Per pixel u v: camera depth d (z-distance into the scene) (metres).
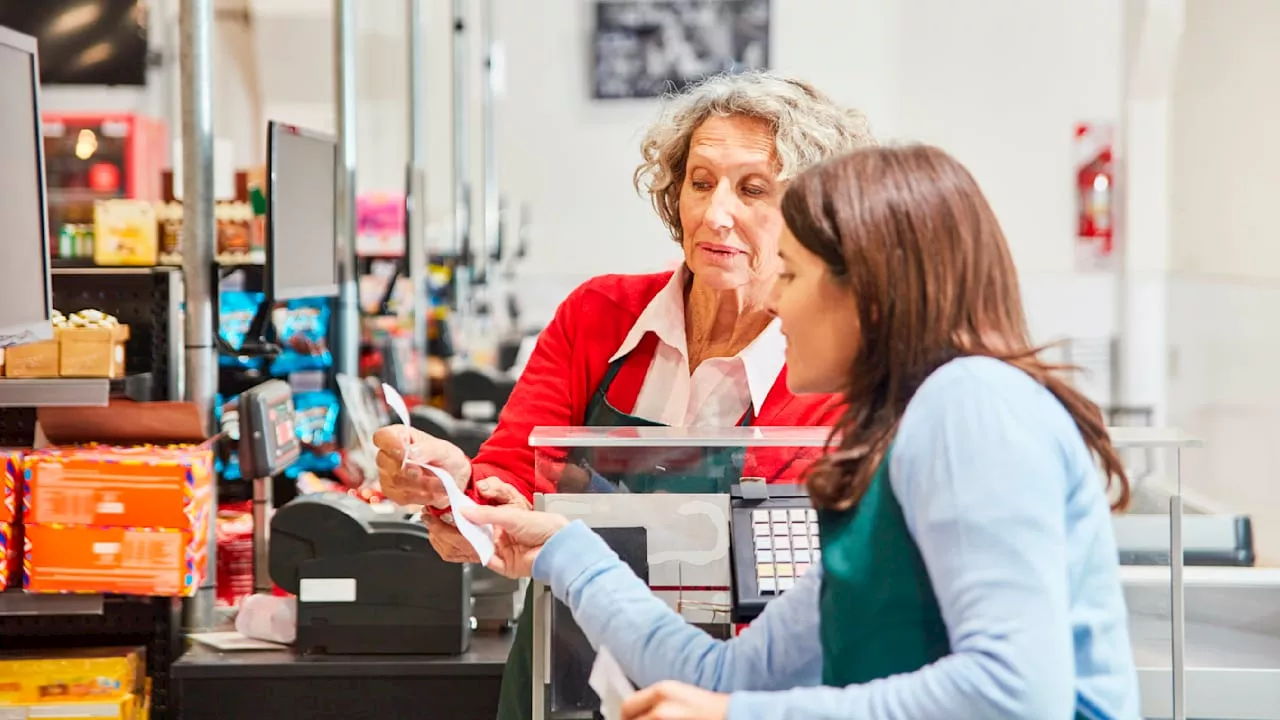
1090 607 1.40
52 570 2.87
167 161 8.63
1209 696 2.27
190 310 3.23
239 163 10.31
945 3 10.52
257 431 3.22
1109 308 10.17
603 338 2.40
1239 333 6.94
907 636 1.39
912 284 1.43
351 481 4.17
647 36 10.81
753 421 2.31
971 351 1.43
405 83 11.10
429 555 2.98
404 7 11.04
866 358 1.47
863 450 1.44
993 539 1.31
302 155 3.75
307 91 10.35
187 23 3.23
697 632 1.62
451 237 8.93
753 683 1.58
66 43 5.70
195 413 3.11
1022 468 1.33
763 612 1.63
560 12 10.91
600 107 10.93
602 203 10.98
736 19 10.73
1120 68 10.22
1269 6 6.59
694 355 2.38
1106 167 10.19
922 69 10.56
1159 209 9.57
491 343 9.07
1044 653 1.27
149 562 2.88
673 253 10.98
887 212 1.44
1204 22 8.05
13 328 2.40
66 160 6.91
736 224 2.24
